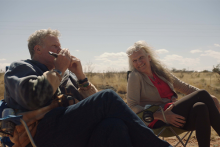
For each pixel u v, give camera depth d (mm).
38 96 1797
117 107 1782
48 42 2307
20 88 1795
